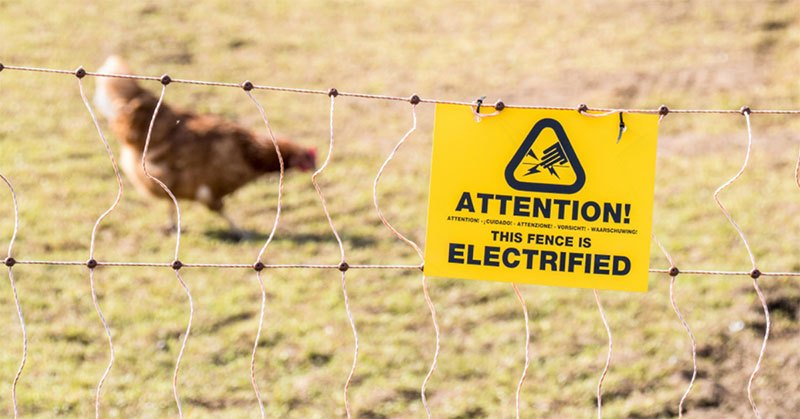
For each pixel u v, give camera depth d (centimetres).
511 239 376
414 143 1427
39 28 1773
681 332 865
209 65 1708
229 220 1070
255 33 1877
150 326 846
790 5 1948
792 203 1158
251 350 823
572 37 1892
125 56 1697
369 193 1218
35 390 729
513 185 372
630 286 375
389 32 1933
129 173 1062
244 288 934
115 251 1009
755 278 407
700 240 1062
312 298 923
